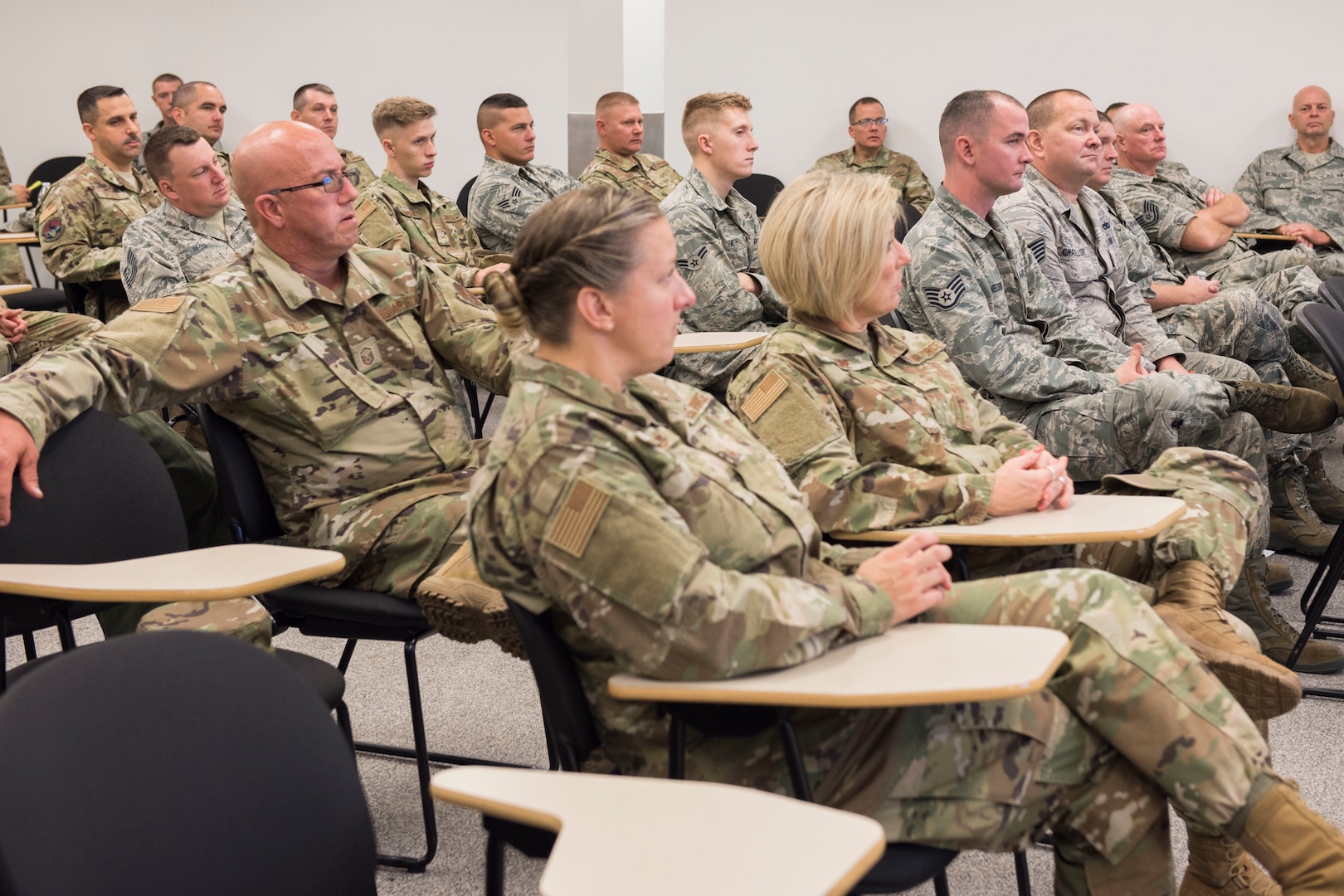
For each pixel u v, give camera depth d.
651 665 1.16
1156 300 3.95
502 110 5.02
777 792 1.27
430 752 2.26
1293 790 1.26
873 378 1.89
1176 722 1.27
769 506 1.39
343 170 2.05
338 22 7.61
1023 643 1.21
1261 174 6.28
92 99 5.05
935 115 6.95
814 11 7.01
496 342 2.17
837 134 7.15
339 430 2.03
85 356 1.76
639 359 1.30
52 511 1.64
